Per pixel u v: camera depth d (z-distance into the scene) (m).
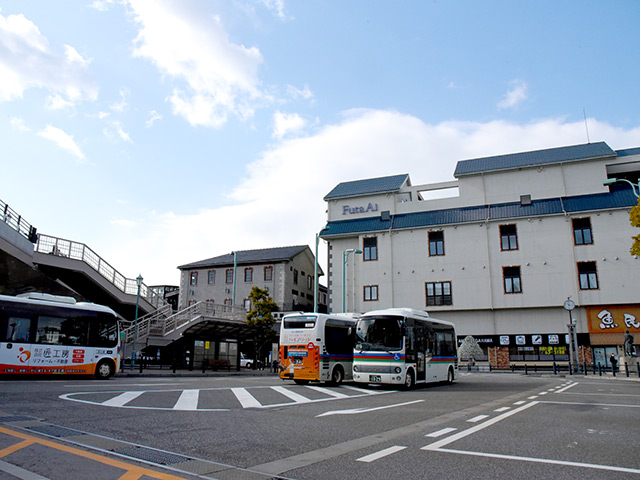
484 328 42.66
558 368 38.47
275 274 53.06
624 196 40.41
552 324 40.81
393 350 18.25
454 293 43.38
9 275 26.58
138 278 31.70
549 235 41.66
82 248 30.69
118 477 4.95
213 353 34.09
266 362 41.56
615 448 6.72
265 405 11.55
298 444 6.88
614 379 26.55
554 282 40.75
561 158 43.31
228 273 55.28
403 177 51.56
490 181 45.09
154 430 7.72
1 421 8.05
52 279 28.69
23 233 25.81
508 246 42.78
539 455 6.24
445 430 8.20
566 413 10.68
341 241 48.81
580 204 41.19
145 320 30.88
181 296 56.94
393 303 44.97
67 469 5.18
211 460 5.87
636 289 38.47
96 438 6.89
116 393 13.30
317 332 19.78
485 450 6.53
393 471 5.39
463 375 32.59
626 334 32.91
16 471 5.05
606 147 43.00
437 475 5.22
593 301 39.47
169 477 5.00
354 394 15.71
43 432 7.18
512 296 41.78
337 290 47.62
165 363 35.56
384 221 47.19
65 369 19.34
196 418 9.07
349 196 49.38
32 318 18.77
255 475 5.19
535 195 43.34
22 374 18.48
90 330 20.39
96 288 32.72
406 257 45.56
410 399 14.13
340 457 6.08
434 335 21.38
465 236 44.12
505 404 12.70
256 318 35.81
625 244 39.41
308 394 15.09
